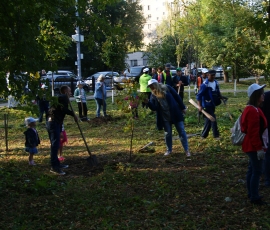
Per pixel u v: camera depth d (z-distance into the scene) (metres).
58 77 28.19
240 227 5.21
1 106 22.80
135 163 8.86
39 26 7.55
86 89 32.53
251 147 5.74
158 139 11.60
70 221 5.70
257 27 5.82
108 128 14.12
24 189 7.14
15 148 11.13
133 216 5.77
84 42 7.72
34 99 6.73
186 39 28.02
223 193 6.57
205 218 5.51
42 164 9.20
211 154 9.34
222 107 18.75
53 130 8.29
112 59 21.33
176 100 9.34
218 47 24.66
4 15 6.48
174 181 7.31
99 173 8.26
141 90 16.88
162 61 36.81
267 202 6.08
